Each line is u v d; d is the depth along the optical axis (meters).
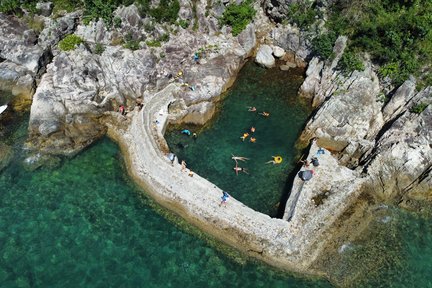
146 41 49.84
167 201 38.53
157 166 39.44
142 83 47.16
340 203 37.91
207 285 33.81
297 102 48.78
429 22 44.62
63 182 40.28
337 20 49.03
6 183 39.94
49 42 49.38
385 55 45.72
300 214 36.44
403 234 37.56
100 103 45.41
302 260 34.78
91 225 37.31
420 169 40.47
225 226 36.47
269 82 50.97
